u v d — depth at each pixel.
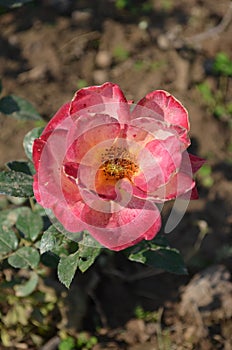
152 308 0.78
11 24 0.97
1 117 0.85
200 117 0.90
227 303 0.77
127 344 0.76
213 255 0.81
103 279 0.79
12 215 0.67
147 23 1.01
